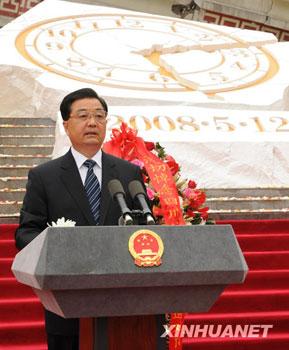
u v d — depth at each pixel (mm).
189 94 12883
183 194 5449
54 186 4129
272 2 21172
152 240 2846
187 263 2836
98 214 4098
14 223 8773
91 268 2736
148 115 11016
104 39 15047
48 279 2703
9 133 11805
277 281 7379
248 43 15750
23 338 6285
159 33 15766
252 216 9422
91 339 3227
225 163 10375
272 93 13156
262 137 10766
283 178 10531
